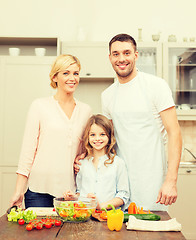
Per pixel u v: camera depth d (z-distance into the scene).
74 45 3.71
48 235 1.18
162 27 4.05
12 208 1.47
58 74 1.75
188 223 3.47
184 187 3.49
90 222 1.36
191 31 4.05
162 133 1.82
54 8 4.08
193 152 3.93
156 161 1.75
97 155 1.81
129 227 1.25
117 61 1.72
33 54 3.99
